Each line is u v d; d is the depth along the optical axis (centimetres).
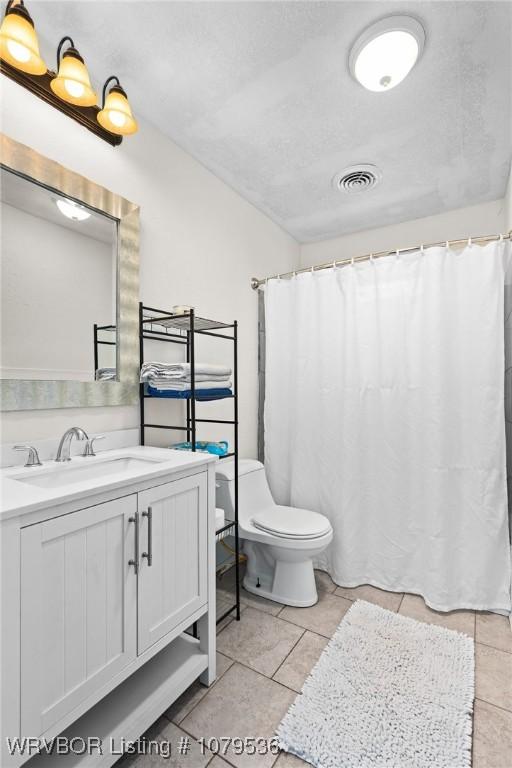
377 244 290
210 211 218
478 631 171
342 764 109
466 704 129
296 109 170
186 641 146
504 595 187
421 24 129
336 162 209
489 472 189
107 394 156
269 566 210
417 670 145
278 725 122
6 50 109
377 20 128
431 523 194
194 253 206
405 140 190
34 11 126
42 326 135
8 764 79
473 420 193
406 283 208
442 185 231
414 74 149
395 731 119
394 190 237
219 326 186
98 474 141
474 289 194
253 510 215
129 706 116
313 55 142
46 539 88
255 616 182
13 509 80
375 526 213
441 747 113
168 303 190
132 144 171
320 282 233
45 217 136
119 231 161
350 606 191
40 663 86
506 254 200
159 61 146
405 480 207
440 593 188
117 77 152
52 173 137
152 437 179
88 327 150
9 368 126
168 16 128
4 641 79
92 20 129
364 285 218
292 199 249
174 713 127
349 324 220
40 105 136
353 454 215
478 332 192
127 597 108
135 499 111
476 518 191
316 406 235
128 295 164
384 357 212
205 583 138
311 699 131
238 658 152
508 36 132
